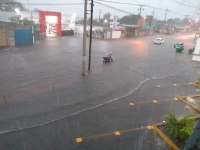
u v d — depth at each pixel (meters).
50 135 7.83
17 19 40.94
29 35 29.88
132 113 10.02
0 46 26.64
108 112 10.00
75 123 8.80
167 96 12.63
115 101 11.41
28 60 20.19
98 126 8.64
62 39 38.34
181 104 11.52
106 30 45.09
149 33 63.16
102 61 21.94
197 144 3.22
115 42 40.12
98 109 10.29
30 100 10.96
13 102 10.61
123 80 15.50
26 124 8.55
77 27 50.88
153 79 16.25
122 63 21.61
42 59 20.97
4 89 12.35
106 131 8.30
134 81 15.41
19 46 27.72
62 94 12.02
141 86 14.30
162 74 17.98
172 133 8.05
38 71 16.61
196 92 13.58
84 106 10.55
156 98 12.20
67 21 47.91
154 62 23.12
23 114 9.39
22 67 17.52
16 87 12.79
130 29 53.22
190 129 7.61
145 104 11.23
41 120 8.94
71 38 40.84
